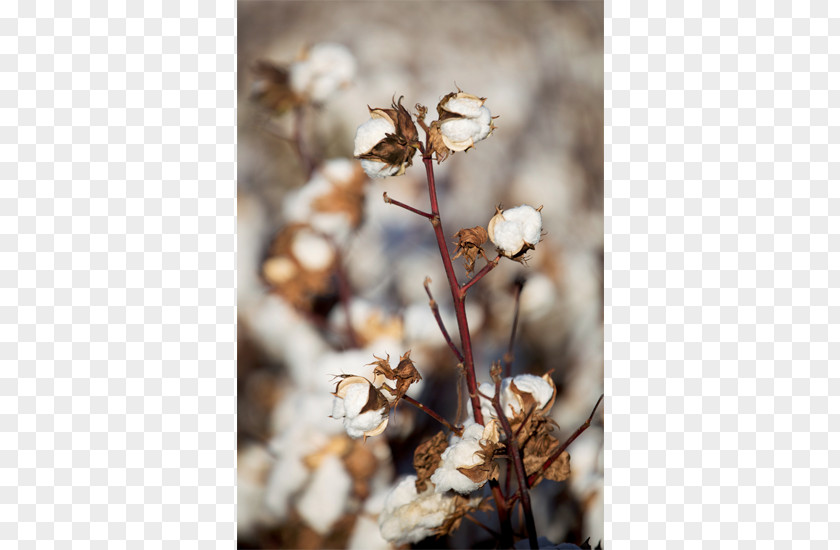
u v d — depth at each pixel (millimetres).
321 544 2033
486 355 2121
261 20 2227
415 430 2068
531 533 1665
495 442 1642
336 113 2213
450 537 1942
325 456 2064
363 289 2170
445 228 2197
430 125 1639
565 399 2113
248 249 2176
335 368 2107
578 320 2158
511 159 2232
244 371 2131
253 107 2195
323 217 2158
